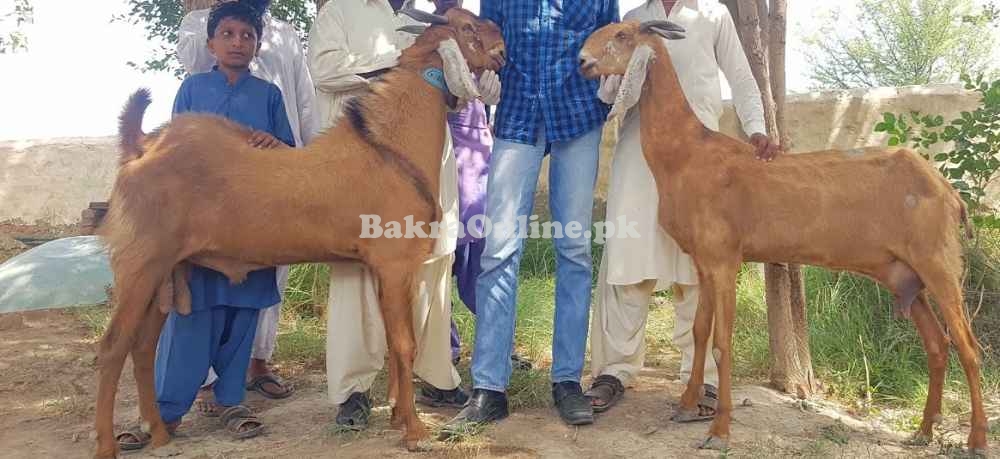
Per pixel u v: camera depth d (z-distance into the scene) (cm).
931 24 1967
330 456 397
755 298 661
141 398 405
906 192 405
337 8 458
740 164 416
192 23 526
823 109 820
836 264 421
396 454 397
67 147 1061
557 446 409
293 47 543
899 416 470
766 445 409
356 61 451
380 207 398
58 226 1047
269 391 510
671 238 452
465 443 407
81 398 504
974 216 600
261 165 390
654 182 452
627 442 414
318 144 404
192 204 383
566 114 441
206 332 418
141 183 380
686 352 476
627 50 419
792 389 500
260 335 509
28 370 569
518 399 477
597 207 873
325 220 394
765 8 518
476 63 423
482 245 551
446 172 450
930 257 402
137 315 382
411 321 411
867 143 813
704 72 456
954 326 400
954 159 580
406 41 466
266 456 399
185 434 436
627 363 478
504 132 447
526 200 451
